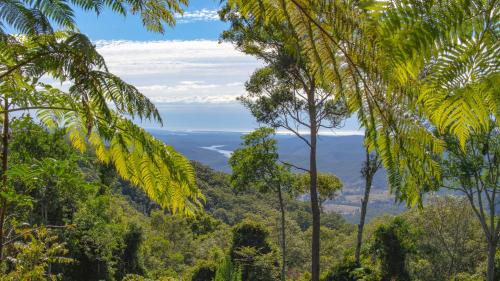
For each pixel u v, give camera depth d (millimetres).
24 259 4828
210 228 40906
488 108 1420
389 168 1817
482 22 1334
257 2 1759
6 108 3020
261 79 12664
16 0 2686
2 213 3135
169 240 33625
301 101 12320
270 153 16250
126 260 22281
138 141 3045
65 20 2936
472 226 20406
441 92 1434
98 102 2574
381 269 15016
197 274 16547
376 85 1646
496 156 11812
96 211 15320
